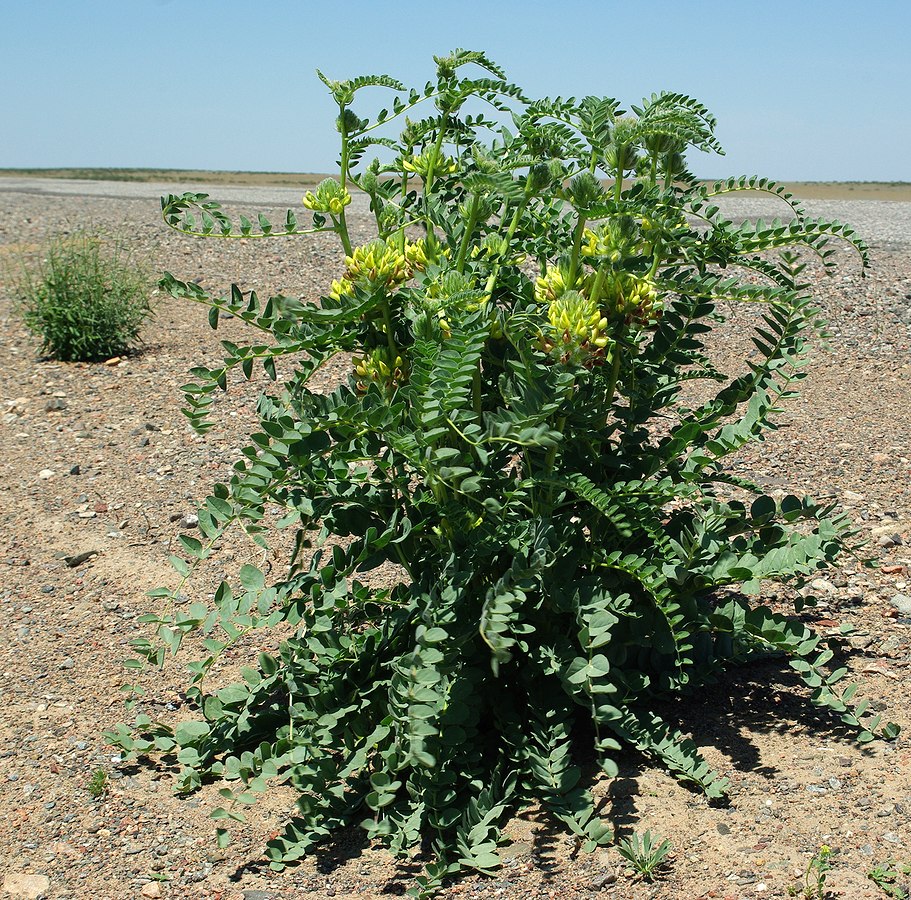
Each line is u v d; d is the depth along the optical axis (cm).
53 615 386
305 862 255
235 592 394
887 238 1238
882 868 225
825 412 562
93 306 738
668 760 263
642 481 278
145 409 627
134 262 1007
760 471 480
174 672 346
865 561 301
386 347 271
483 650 272
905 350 663
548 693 272
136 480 515
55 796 286
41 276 798
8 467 541
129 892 248
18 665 353
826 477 468
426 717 229
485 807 250
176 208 260
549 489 261
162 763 303
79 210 1728
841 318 743
